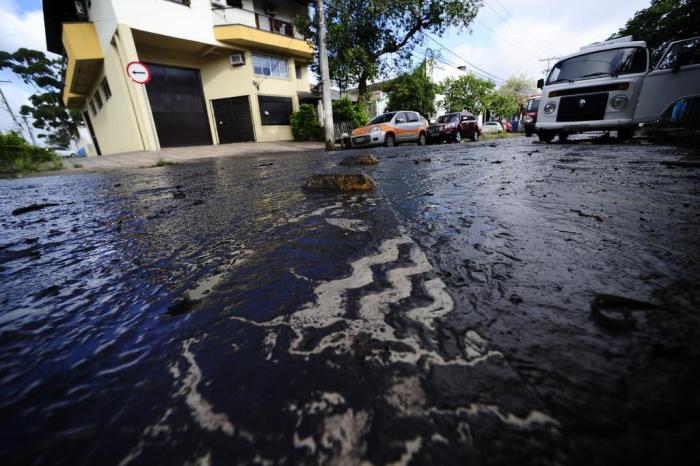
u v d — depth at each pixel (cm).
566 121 592
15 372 68
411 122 1235
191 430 50
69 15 1577
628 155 386
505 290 87
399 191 252
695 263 97
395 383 57
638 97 519
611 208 165
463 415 50
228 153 1070
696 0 981
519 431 46
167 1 1235
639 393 51
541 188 227
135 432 51
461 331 70
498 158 457
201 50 1458
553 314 75
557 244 119
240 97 1586
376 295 89
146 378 63
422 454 44
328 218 180
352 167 457
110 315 91
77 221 223
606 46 575
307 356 66
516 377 56
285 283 101
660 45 1191
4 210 284
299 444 47
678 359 58
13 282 119
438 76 2669
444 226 151
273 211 209
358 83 1614
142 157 966
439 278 97
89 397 59
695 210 154
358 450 45
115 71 1248
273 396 56
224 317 84
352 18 1341
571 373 56
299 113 1634
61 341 79
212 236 162
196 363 66
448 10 1405
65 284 115
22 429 53
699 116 460
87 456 47
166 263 129
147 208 253
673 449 42
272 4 1680
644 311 73
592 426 46
